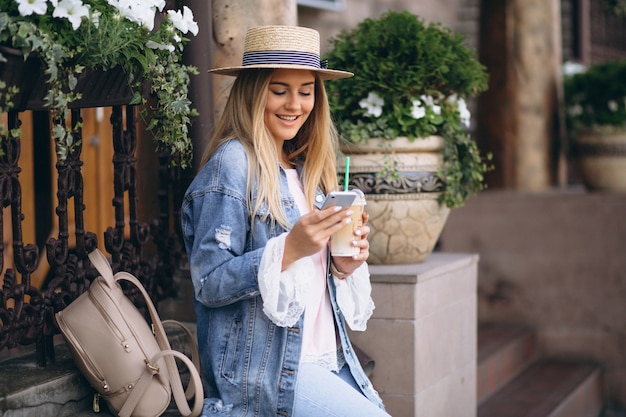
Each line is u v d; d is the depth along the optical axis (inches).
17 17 87.2
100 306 97.9
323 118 105.2
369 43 139.0
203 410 96.7
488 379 195.0
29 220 198.5
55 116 96.0
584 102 256.5
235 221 93.3
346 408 93.3
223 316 97.0
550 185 259.3
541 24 256.5
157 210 146.3
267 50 96.5
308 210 102.6
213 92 132.8
